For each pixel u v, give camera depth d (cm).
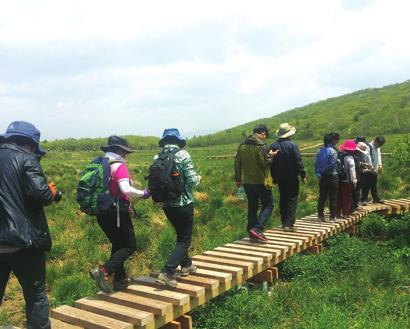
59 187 1358
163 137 618
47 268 804
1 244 412
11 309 714
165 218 1173
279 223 1163
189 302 585
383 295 665
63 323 532
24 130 450
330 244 1000
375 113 8456
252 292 703
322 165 1080
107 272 568
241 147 871
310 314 610
